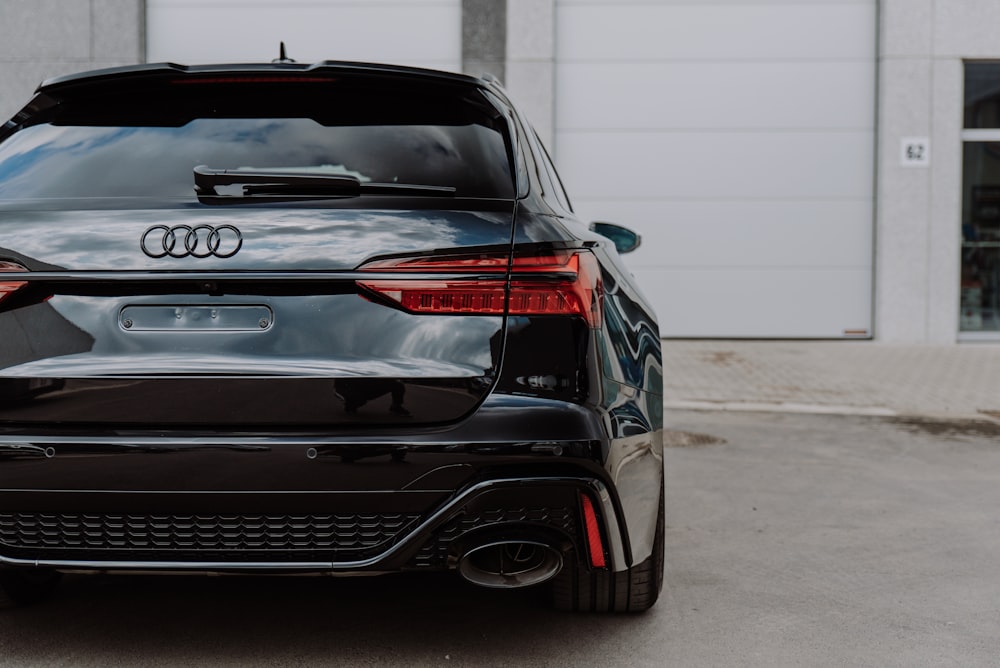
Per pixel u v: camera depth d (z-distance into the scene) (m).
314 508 2.08
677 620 2.80
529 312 2.12
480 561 2.27
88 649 2.52
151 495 2.07
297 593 2.99
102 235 2.12
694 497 4.45
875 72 11.05
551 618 2.80
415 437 2.06
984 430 6.33
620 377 2.28
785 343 10.98
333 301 2.10
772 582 3.19
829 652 2.57
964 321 11.29
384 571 2.12
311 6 11.05
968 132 11.12
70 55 10.98
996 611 2.92
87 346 2.11
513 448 2.07
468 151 2.38
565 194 3.36
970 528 3.92
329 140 2.38
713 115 11.07
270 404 2.08
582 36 11.06
